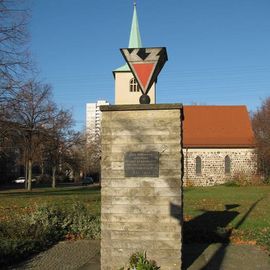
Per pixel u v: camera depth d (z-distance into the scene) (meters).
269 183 51.16
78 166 73.62
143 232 9.11
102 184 9.29
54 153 57.12
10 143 39.50
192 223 15.89
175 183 9.09
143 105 9.23
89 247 11.57
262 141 53.16
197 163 54.03
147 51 9.90
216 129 55.97
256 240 12.39
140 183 9.18
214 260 10.09
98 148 82.50
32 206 22.91
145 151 9.23
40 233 11.58
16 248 10.02
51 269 9.28
